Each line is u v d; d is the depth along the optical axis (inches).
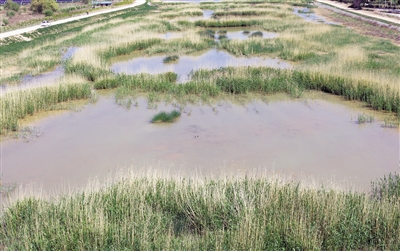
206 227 231.5
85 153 376.2
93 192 267.3
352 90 535.2
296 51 820.0
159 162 351.9
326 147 380.8
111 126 449.4
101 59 774.5
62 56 872.3
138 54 898.7
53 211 245.3
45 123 463.2
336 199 244.4
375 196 275.7
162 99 548.4
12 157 369.7
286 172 328.5
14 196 294.2
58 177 327.6
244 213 234.8
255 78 600.7
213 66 742.5
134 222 230.5
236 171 329.7
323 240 220.1
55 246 210.7
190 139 406.3
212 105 518.6
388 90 502.9
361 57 724.7
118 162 355.3
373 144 386.3
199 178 296.2
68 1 2534.5
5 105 476.7
